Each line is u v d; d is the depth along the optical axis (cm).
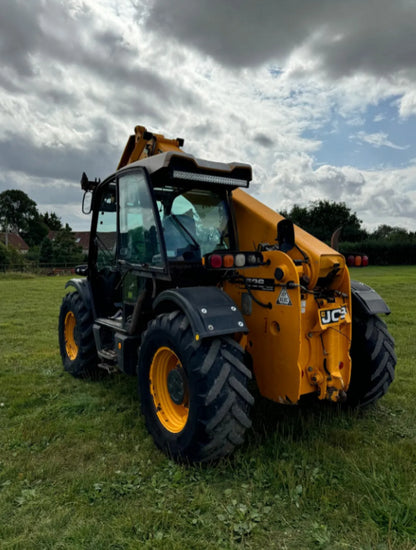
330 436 309
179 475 261
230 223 358
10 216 7581
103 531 213
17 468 275
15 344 649
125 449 303
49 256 3253
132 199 356
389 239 4444
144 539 208
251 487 249
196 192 347
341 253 319
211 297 282
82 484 255
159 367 311
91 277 454
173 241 332
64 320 509
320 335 303
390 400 386
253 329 312
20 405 393
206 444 261
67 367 490
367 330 343
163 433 294
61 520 221
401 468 264
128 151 454
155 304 312
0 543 205
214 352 267
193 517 224
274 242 331
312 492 238
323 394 299
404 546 199
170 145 401
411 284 1569
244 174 346
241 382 266
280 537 208
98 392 423
